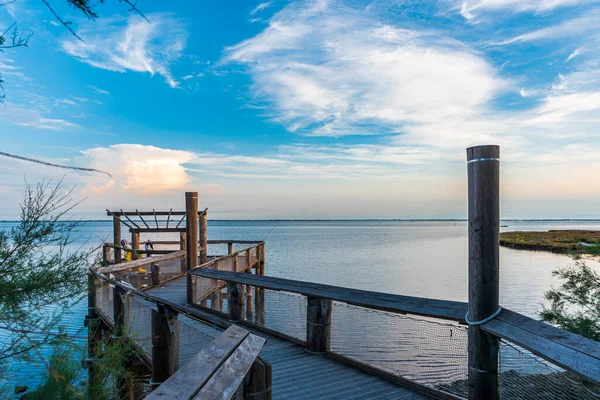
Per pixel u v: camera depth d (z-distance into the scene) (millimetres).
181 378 1782
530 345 3223
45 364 2016
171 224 16484
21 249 2406
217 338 2393
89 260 2643
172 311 4199
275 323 12133
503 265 35875
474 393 3844
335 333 10016
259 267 18359
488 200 3766
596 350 2895
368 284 24719
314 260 39031
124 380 3094
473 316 3871
